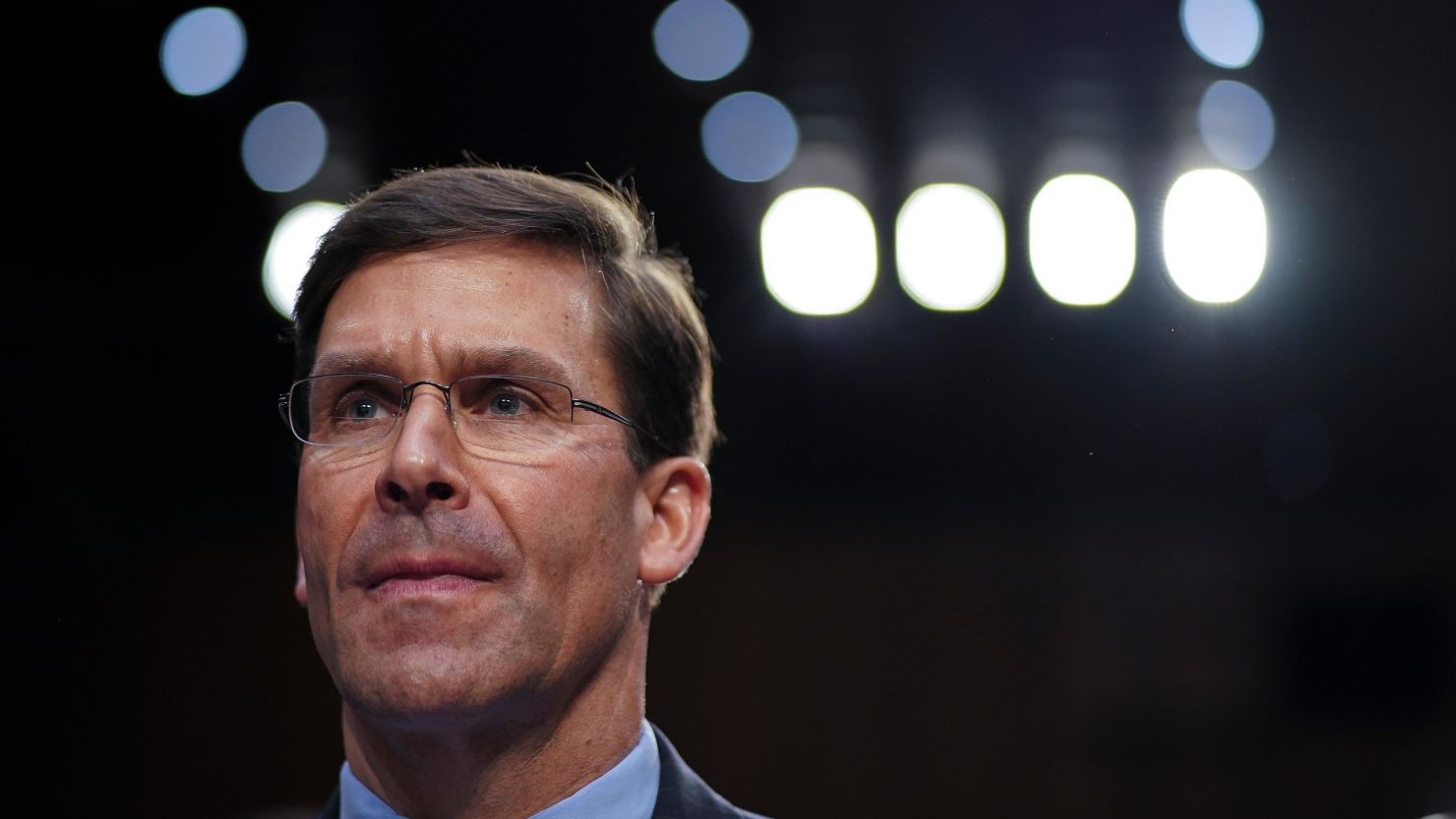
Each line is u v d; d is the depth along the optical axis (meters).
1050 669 9.39
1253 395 7.40
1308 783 9.20
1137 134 6.09
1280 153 5.80
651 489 2.56
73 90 6.51
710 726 9.52
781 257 6.84
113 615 9.25
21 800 9.26
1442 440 8.09
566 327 2.42
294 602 9.48
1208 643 9.28
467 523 2.27
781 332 7.79
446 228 2.41
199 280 7.75
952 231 6.73
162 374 8.26
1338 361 6.58
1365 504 8.94
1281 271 5.72
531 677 2.29
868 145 6.45
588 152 6.16
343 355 2.38
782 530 9.45
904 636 9.48
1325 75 5.69
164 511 8.97
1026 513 9.30
